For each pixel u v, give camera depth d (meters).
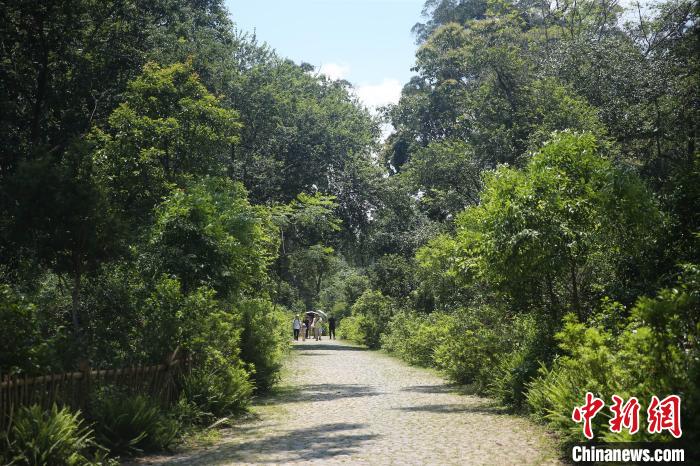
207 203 15.99
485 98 37.53
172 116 21.34
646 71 31.27
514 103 36.00
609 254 13.20
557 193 12.55
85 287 12.29
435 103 57.03
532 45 40.78
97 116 25.34
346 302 65.44
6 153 20.92
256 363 17.30
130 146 19.91
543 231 12.42
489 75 40.44
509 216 12.66
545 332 13.45
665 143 32.78
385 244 48.75
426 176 38.94
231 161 34.97
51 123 24.38
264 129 37.94
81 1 23.16
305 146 39.66
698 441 6.80
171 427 10.11
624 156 30.02
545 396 11.12
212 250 15.40
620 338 8.48
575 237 12.51
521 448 9.09
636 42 39.06
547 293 14.39
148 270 14.11
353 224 43.38
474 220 14.56
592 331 8.85
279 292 39.66
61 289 12.39
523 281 13.52
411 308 37.28
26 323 8.91
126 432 9.47
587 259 13.16
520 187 12.95
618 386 8.33
